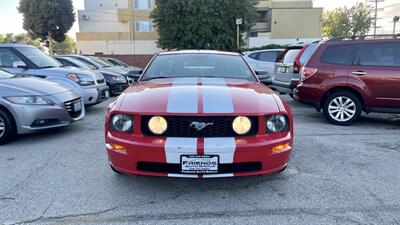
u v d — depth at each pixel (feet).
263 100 11.56
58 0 128.16
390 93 20.57
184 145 10.28
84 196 11.32
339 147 16.81
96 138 18.67
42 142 17.87
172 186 12.10
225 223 9.64
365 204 10.75
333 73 21.56
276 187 12.04
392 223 9.60
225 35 107.34
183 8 105.91
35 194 11.46
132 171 10.80
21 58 24.93
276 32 146.00
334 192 11.63
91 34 139.54
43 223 9.62
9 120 17.21
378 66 20.72
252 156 10.55
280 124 11.14
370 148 16.70
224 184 12.28
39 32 128.36
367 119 24.16
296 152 15.94
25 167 14.03
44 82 19.72
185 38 106.73
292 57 29.19
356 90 21.20
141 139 10.62
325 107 22.21
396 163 14.52
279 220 9.80
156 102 11.09
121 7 139.74
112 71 39.04
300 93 22.89
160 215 10.09
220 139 10.45
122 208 10.52
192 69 15.24
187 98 11.21
